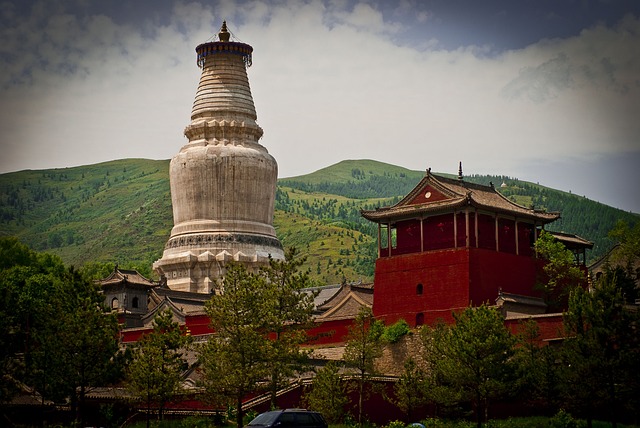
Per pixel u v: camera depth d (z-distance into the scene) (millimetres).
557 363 84125
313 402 85250
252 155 151625
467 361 80688
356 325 94812
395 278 108750
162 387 87500
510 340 81562
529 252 112375
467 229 104750
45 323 92312
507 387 80250
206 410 95625
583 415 84000
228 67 157375
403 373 90688
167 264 148875
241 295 85188
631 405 76750
